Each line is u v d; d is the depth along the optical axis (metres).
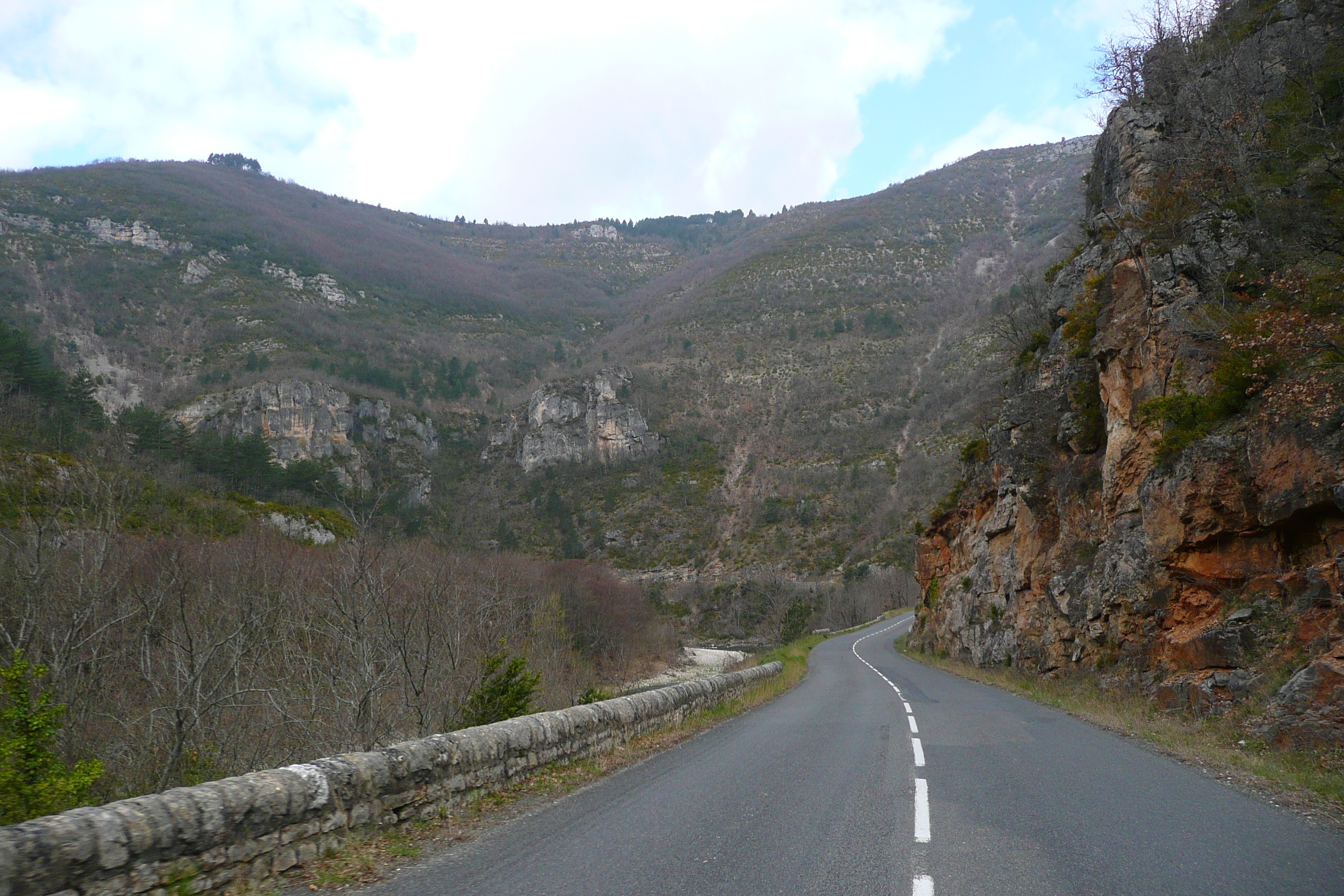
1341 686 9.73
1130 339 19.12
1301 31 19.97
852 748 10.72
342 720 14.84
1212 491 14.45
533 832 6.33
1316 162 17.41
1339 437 12.16
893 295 182.75
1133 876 4.92
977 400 47.00
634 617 58.97
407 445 119.06
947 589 40.47
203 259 162.38
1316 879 4.86
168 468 33.00
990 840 5.81
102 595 14.30
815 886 4.80
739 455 134.12
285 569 19.44
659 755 10.73
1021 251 187.25
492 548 63.03
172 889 4.45
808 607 84.62
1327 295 13.41
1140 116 22.86
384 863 5.46
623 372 149.00
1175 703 13.69
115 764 13.32
